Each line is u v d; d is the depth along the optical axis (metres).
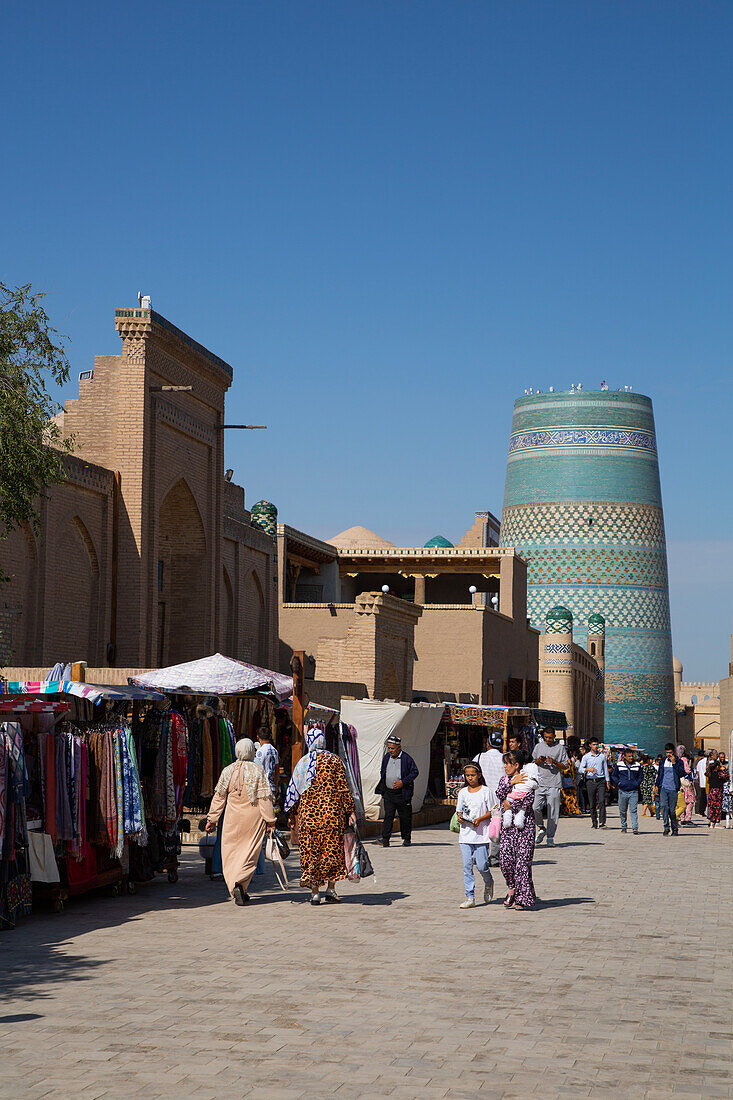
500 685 34.50
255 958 7.64
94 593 19.14
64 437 19.47
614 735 56.56
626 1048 5.57
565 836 17.91
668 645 58.75
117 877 10.52
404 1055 5.40
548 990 6.77
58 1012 6.16
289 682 15.02
